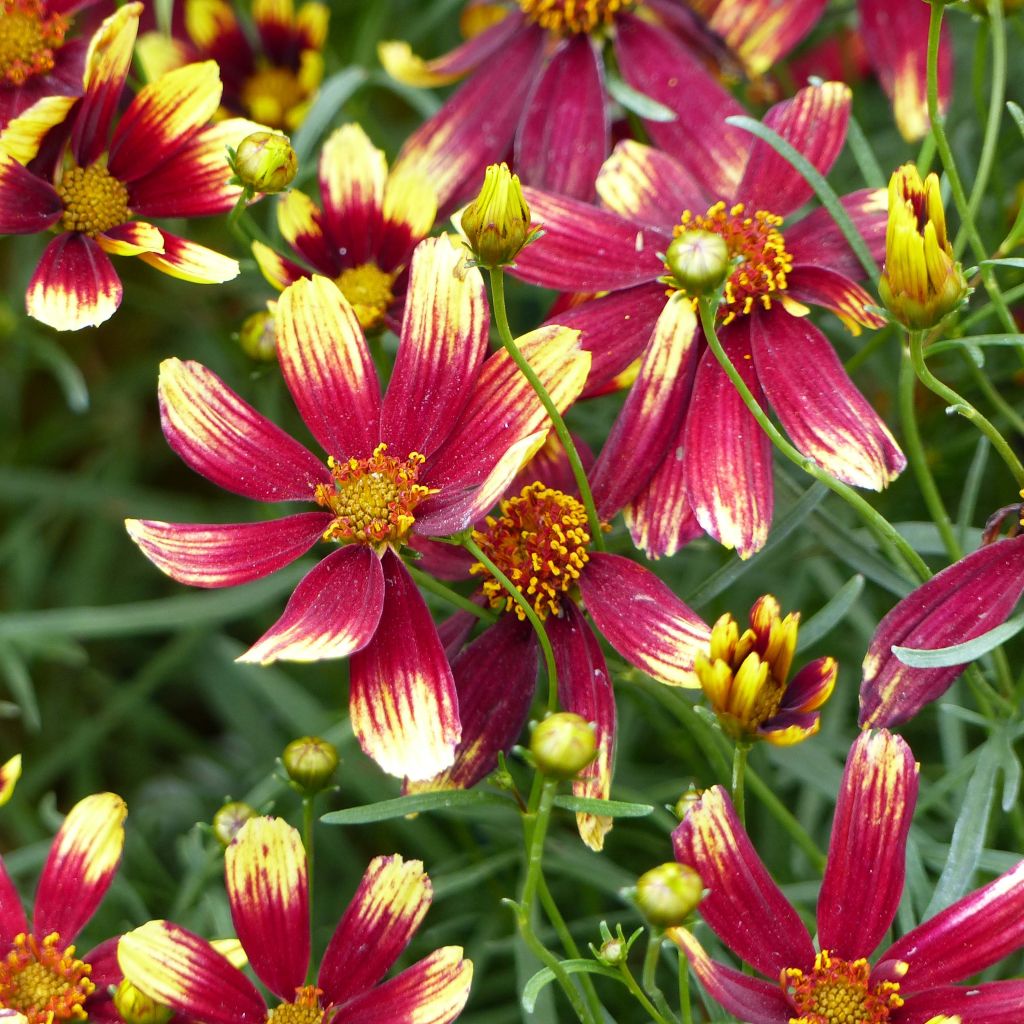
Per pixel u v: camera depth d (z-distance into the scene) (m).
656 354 0.39
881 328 0.40
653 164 0.41
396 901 0.38
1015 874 0.36
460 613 0.40
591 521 0.38
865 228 0.40
